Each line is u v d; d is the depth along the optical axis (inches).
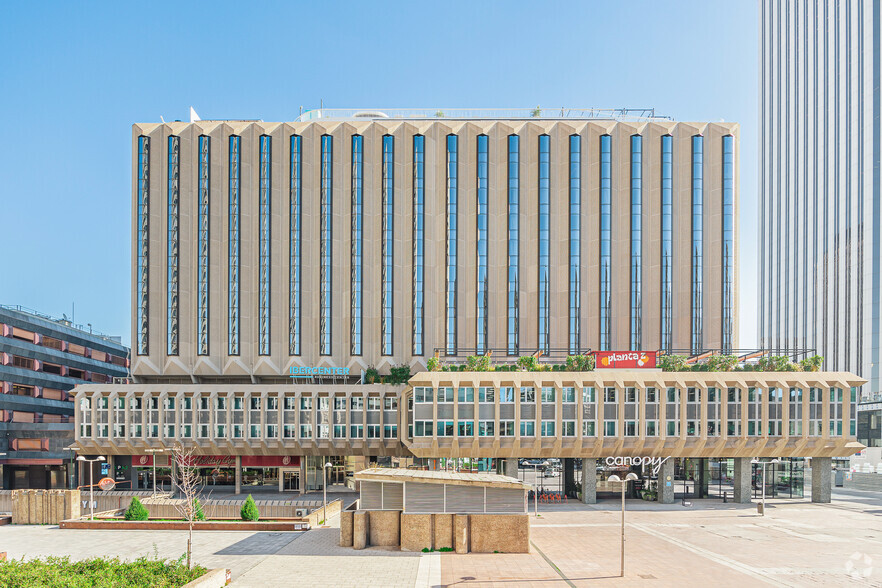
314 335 3083.2
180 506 1879.9
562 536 1620.3
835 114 4217.5
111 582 956.6
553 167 3176.7
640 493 2402.8
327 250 3112.7
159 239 3093.0
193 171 3132.4
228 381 3117.6
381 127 3184.1
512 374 2290.8
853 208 3934.5
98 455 2778.1
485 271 3122.5
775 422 2295.8
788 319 5004.9
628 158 3152.1
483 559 1332.4
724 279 3097.9
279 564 1286.9
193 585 991.0
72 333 3695.9
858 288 3843.5
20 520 1844.2
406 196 3159.5
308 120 3405.5
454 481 1418.6
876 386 3599.9
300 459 2802.7
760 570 1263.5
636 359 2345.0
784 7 5216.5
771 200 5467.5
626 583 1154.0
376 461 2832.2
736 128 3174.2
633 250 3107.8
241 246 3097.9
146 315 3043.8
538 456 2309.3
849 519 1943.9
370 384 2726.4
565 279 3102.9
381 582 1146.0
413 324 3068.4
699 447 2288.4
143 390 2696.9
